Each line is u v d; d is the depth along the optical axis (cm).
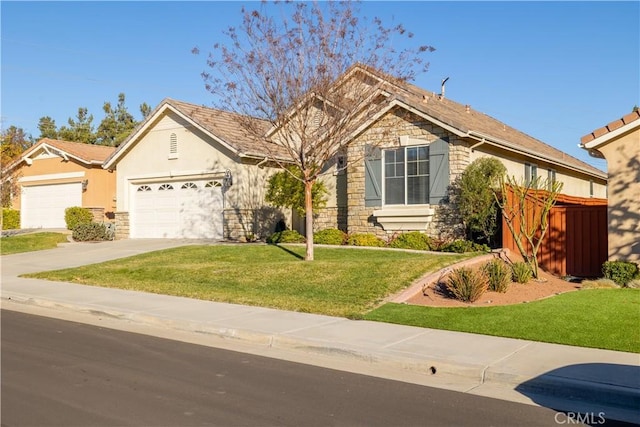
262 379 761
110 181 3025
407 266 1455
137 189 2662
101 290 1445
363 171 2116
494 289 1273
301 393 702
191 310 1184
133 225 2655
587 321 1002
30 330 1068
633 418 629
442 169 1931
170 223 2552
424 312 1116
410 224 1994
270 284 1417
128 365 823
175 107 2450
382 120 2062
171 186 2556
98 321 1162
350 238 2028
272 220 2459
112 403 650
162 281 1523
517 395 707
